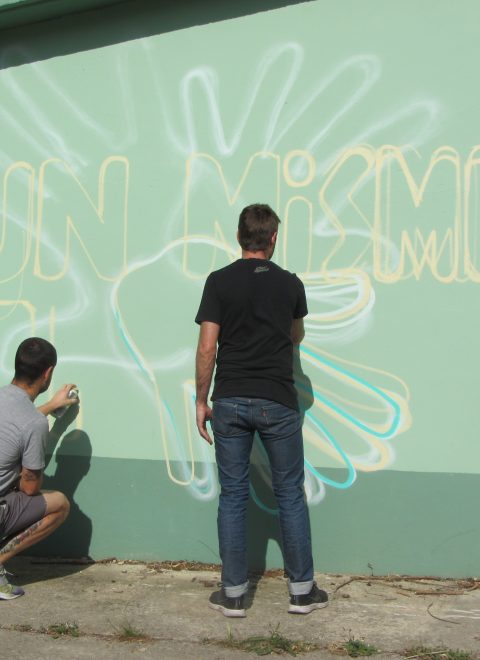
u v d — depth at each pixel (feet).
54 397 18.15
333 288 17.07
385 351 16.79
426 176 16.61
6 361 19.11
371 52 16.87
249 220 15.69
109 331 18.39
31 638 14.03
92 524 18.37
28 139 19.02
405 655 13.24
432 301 16.57
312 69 17.17
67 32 18.75
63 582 16.80
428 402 16.56
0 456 15.81
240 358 15.11
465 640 13.74
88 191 18.61
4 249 19.16
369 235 16.89
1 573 15.83
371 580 16.58
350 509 16.94
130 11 18.30
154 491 18.06
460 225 16.44
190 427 17.85
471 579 16.39
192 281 17.92
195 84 17.89
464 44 16.43
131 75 18.31
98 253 18.52
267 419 14.90
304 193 17.25
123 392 18.28
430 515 16.56
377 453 16.80
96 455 18.38
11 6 18.07
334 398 17.06
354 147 16.98
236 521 14.99
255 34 17.52
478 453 16.33
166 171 18.10
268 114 17.46
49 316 18.81
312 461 17.16
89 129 18.61
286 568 15.16
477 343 16.35
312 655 13.34
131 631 14.08
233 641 13.79
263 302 15.11
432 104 16.57
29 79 19.03
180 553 17.92
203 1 17.83
